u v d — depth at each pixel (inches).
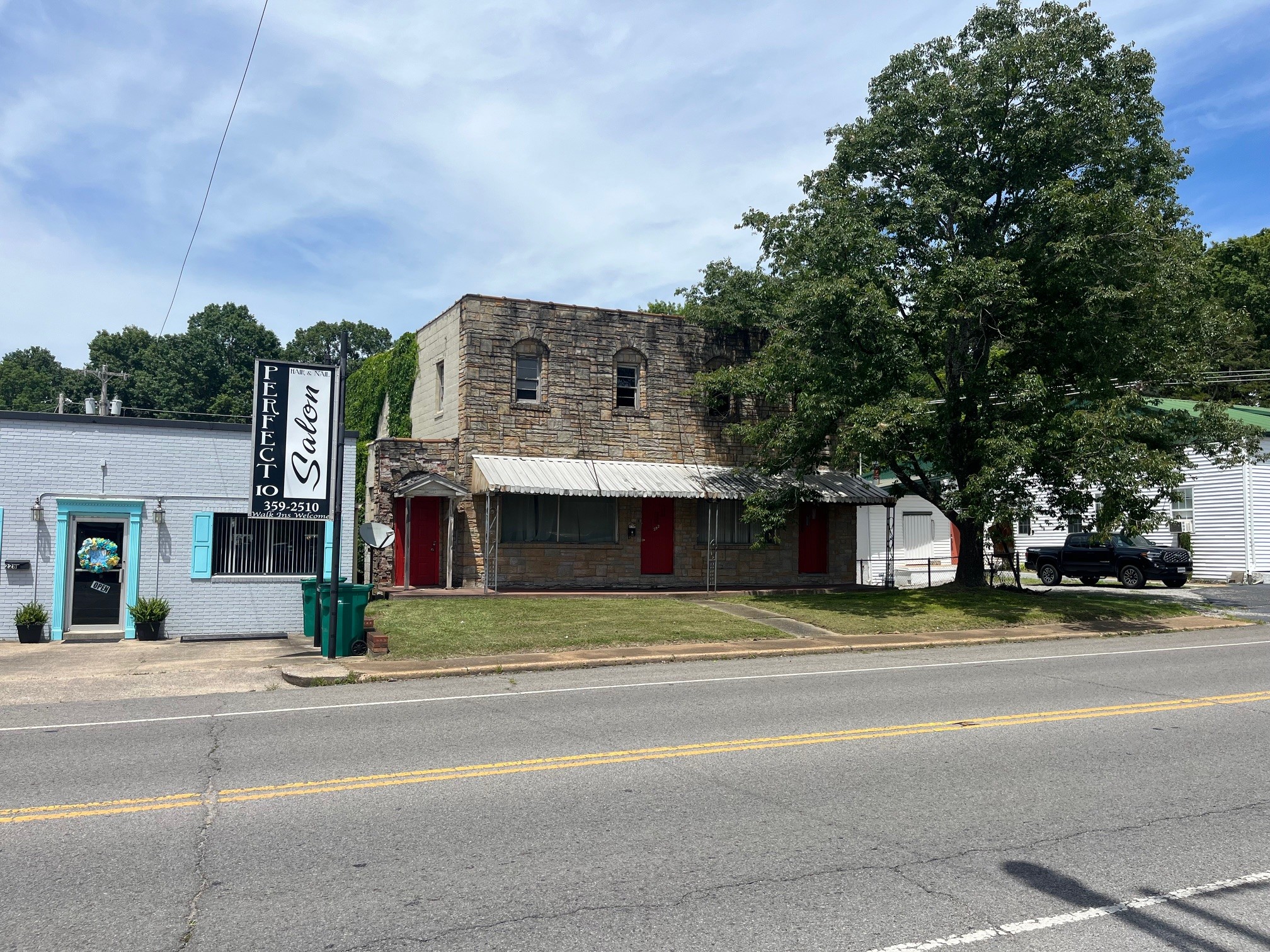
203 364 2623.0
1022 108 805.2
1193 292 795.4
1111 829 249.1
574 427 965.2
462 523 936.9
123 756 332.8
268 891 206.7
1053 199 757.9
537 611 760.3
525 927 187.8
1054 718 392.2
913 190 833.5
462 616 728.3
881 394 828.6
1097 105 769.6
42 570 699.4
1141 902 201.2
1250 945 181.2
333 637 596.7
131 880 213.5
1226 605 913.5
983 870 219.3
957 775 302.5
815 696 455.5
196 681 513.7
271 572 757.3
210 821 255.6
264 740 357.1
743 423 1004.6
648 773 306.2
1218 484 1206.3
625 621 725.3
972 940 182.4
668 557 1009.5
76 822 254.5
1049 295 814.5
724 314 1008.2
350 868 220.2
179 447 734.5
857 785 291.0
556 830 247.9
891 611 816.9
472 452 924.6
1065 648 660.1
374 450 946.7
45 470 701.9
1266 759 323.0
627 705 433.4
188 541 733.9
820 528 1093.8
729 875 215.9
